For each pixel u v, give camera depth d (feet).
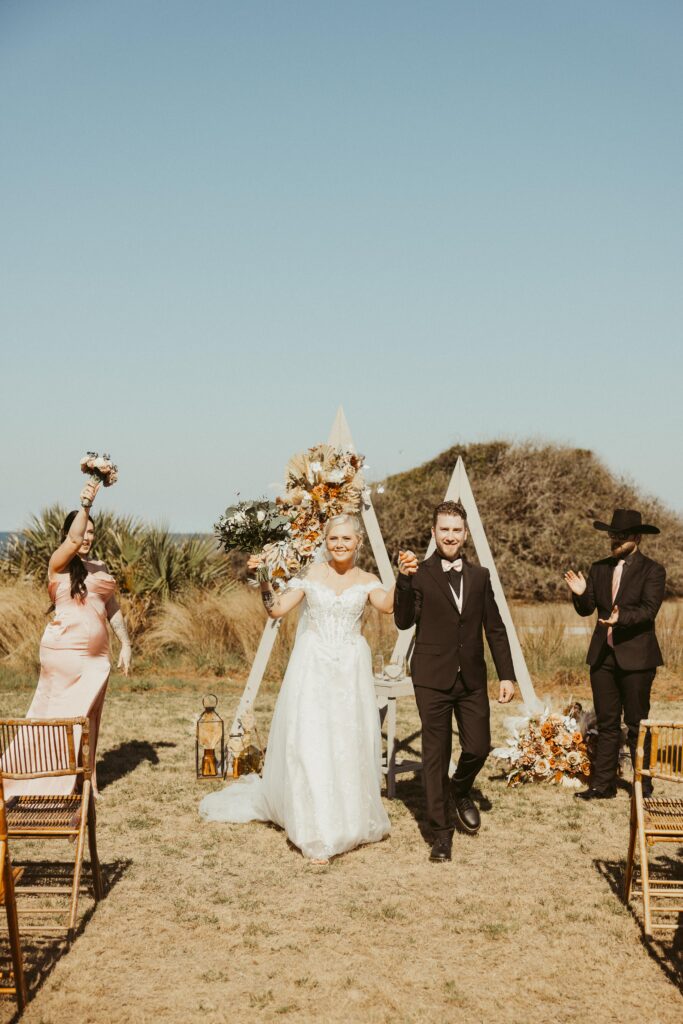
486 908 15.11
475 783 23.49
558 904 15.30
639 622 21.12
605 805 21.50
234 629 43.86
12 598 43.98
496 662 18.10
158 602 46.42
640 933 14.15
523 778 23.56
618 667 21.50
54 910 13.87
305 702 18.30
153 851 17.98
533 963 13.09
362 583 18.94
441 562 18.01
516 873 16.84
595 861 17.52
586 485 83.15
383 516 79.00
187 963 13.05
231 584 50.24
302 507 20.07
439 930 14.23
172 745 27.27
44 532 51.13
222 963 13.06
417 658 17.83
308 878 16.55
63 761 14.02
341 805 17.85
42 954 13.28
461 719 17.98
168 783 23.09
